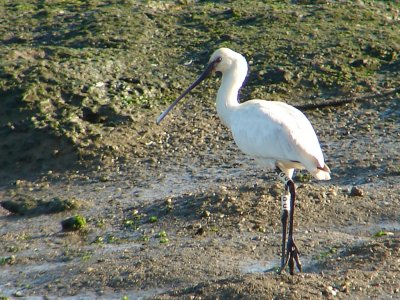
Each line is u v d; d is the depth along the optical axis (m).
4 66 18.23
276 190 13.58
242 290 10.03
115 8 21.64
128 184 15.25
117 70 18.78
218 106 12.78
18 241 13.06
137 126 17.19
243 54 19.77
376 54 19.94
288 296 9.91
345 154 15.81
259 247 11.96
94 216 13.86
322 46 20.08
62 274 11.59
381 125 17.16
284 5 22.34
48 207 14.28
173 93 18.55
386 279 10.49
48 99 17.39
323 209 13.09
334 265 11.05
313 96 18.56
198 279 10.90
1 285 11.45
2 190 15.48
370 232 12.46
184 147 16.61
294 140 11.11
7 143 16.61
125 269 11.41
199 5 22.23
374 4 22.67
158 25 20.95
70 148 16.41
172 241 12.45
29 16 21.41
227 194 13.57
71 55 19.03
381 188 14.05
